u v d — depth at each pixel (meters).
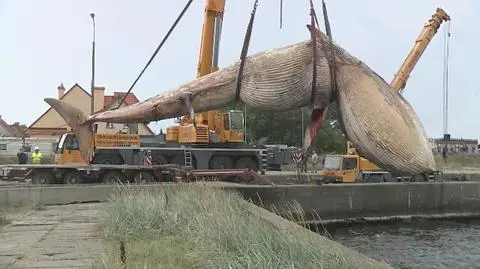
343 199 28.11
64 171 26.31
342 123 8.45
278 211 23.39
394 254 19.11
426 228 27.17
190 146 32.31
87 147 13.17
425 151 7.84
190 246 8.91
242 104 9.21
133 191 15.14
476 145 111.44
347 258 7.29
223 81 8.91
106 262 7.07
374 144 7.91
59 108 12.94
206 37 29.33
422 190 30.30
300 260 6.87
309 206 27.08
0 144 66.12
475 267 16.80
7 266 8.16
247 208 14.44
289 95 8.59
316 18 8.69
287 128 78.56
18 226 12.82
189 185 17.50
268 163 38.62
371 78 8.45
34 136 75.62
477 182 31.64
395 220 29.47
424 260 17.95
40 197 19.02
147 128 55.31
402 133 7.84
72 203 19.20
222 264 7.02
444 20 37.25
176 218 10.88
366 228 27.08
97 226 12.45
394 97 8.27
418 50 36.72
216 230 8.84
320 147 71.00
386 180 32.69
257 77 8.66
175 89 9.29
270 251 7.11
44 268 8.02
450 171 46.66
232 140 33.22
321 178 32.22
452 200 30.94
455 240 22.73
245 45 8.88
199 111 9.23
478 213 31.31
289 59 8.55
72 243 10.17
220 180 26.39
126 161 30.59
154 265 7.66
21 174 27.22
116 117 9.74
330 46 8.62
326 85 8.49
